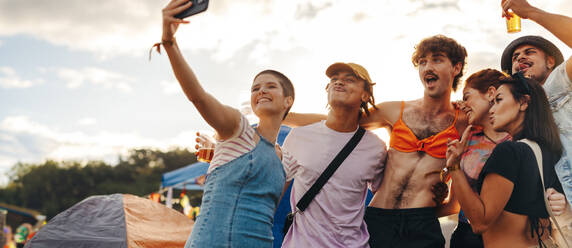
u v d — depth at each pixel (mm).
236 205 2277
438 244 3480
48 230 4176
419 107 3695
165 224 4523
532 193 2758
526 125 2879
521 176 2754
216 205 2275
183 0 2113
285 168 2906
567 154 3016
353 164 3531
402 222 3500
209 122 2277
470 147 3555
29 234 15539
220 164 2369
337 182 3484
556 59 3549
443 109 3625
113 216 4414
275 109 2613
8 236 16859
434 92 3541
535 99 2891
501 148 2801
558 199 2801
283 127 5555
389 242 3504
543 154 2809
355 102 3525
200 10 2049
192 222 4715
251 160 2361
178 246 4371
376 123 3838
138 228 4375
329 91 3576
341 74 3547
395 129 3705
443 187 3541
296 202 3547
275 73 2715
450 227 4938
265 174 2406
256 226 2299
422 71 3588
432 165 3561
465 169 3537
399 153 3650
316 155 3566
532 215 2750
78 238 4152
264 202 2389
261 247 2309
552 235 2836
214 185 2338
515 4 3404
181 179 11961
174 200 13273
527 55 3562
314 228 3381
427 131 3607
